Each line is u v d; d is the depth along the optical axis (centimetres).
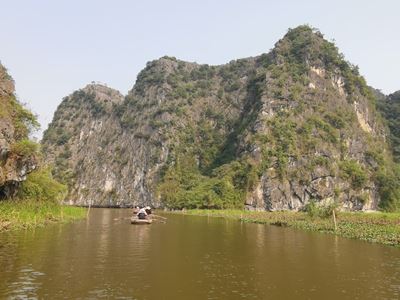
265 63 18238
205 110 19775
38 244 3475
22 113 5756
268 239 4406
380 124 17838
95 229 5181
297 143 14638
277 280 2355
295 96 15738
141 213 6944
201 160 17988
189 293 2038
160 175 17562
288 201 13750
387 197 14850
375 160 15625
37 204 5812
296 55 17288
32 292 1970
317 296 2038
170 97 19825
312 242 4147
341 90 17175
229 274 2491
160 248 3538
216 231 5394
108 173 19738
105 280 2253
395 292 2125
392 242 3988
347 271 2634
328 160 14412
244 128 16338
